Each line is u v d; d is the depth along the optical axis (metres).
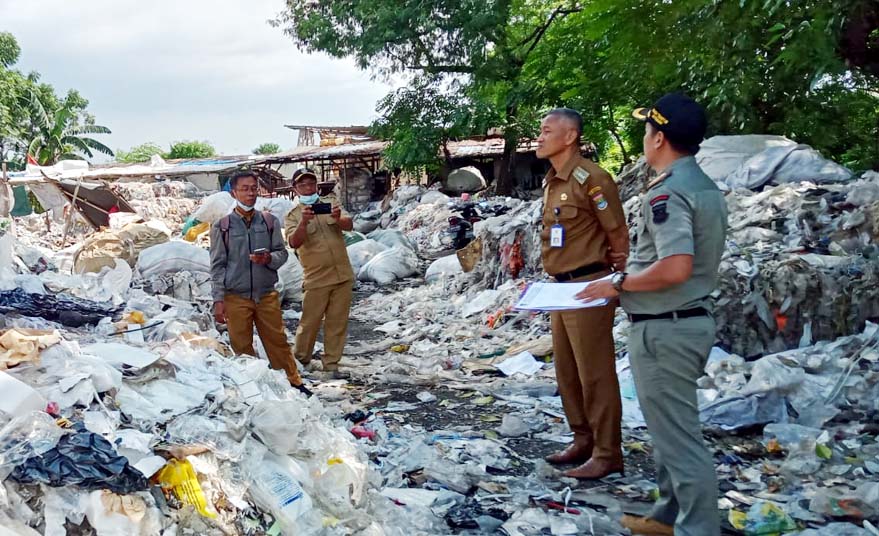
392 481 3.67
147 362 3.10
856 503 3.16
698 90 9.70
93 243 9.72
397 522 3.14
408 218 18.39
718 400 4.39
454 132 20.95
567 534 3.12
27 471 2.20
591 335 3.64
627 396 4.83
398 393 5.56
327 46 20.05
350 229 6.30
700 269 2.75
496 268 9.39
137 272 8.57
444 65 20.52
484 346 7.03
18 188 23.92
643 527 3.14
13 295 4.48
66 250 11.92
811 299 5.21
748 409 4.29
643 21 4.55
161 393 3.00
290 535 2.63
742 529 3.09
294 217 6.16
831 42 4.46
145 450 2.48
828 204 6.16
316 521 2.76
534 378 5.74
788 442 3.96
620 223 3.65
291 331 8.19
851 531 2.94
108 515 2.23
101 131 37.97
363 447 4.04
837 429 4.04
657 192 2.74
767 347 5.28
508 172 22.73
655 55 4.70
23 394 2.49
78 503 2.22
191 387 3.11
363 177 27.72
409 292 10.51
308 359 6.28
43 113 34.75
